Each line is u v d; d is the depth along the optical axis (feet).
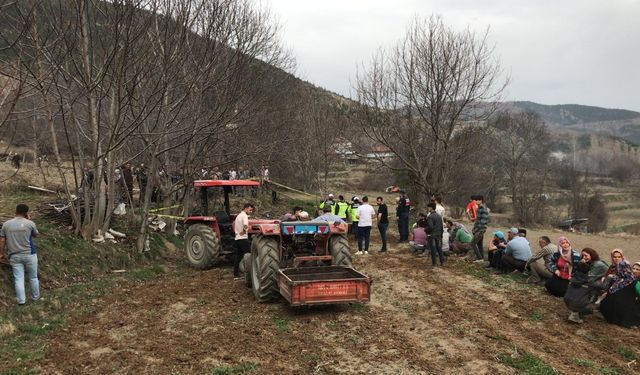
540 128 155.33
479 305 27.55
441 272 35.91
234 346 21.17
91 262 34.35
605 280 25.79
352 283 25.03
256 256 28.76
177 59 34.86
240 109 42.70
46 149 62.90
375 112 59.36
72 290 29.37
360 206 44.16
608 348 21.43
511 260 34.76
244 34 42.60
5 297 26.11
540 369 18.60
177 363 19.47
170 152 46.98
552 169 159.43
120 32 30.91
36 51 29.19
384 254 43.86
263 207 76.48
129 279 33.76
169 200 47.11
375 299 28.73
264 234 27.45
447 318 25.13
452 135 60.54
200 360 19.74
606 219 142.92
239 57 39.65
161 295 29.68
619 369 19.04
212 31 37.01
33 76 28.94
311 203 88.07
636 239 65.67
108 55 32.27
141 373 18.57
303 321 24.62
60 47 31.58
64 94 34.50
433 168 59.52
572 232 77.92
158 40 34.19
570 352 20.75
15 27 28.53
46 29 31.07
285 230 27.86
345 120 85.97
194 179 48.60
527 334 22.97
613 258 26.17
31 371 18.69
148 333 23.00
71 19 30.96
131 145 46.75
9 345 21.39
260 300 27.55
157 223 46.70
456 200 101.40
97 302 28.09
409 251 45.37
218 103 38.88
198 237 37.60
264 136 59.21
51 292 28.73
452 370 18.78
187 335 22.68
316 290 24.58
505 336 22.52
